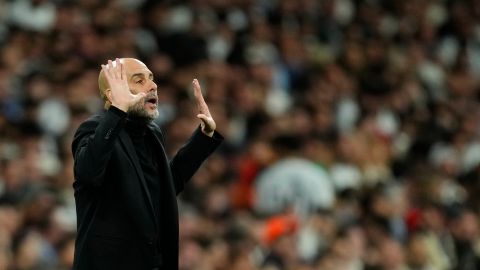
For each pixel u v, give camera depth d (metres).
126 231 14.00
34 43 45.62
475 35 59.28
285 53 51.06
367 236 34.53
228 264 30.88
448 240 37.34
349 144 42.34
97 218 14.03
